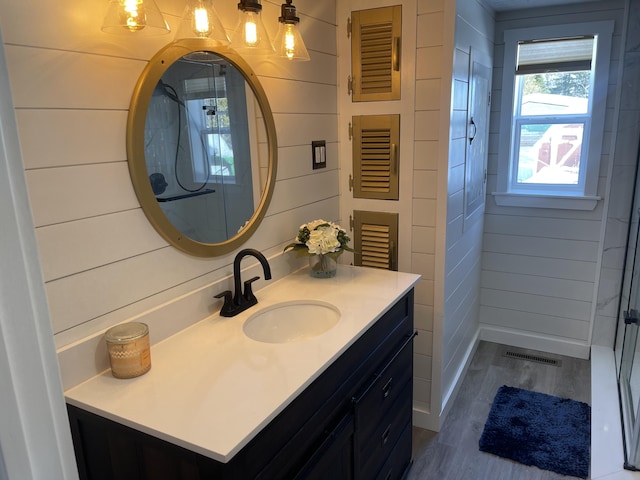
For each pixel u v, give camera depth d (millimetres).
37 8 1031
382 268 2357
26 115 1032
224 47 1541
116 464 1140
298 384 1177
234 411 1074
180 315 1475
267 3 1764
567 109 2887
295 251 1947
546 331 3158
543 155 3002
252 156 1727
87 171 1171
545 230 3010
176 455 1021
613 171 2742
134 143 1262
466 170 2457
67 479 520
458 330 2672
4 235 427
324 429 1347
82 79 1135
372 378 1616
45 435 485
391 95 2150
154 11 1154
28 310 454
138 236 1324
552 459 2156
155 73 1300
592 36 2680
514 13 2809
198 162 1493
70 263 1156
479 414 2523
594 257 2926
